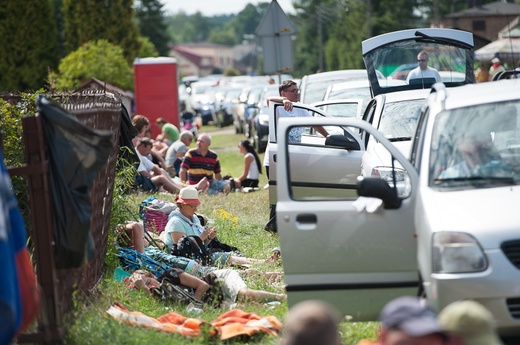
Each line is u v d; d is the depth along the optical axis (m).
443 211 8.27
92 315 9.49
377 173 11.56
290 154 13.71
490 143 8.98
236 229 16.14
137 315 9.84
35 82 61.62
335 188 13.66
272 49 24.09
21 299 6.87
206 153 21.78
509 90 9.50
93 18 69.00
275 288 11.99
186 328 9.65
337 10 82.12
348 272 8.82
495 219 8.07
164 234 13.70
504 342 8.24
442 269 8.02
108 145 8.52
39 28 61.81
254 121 37.72
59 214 8.47
